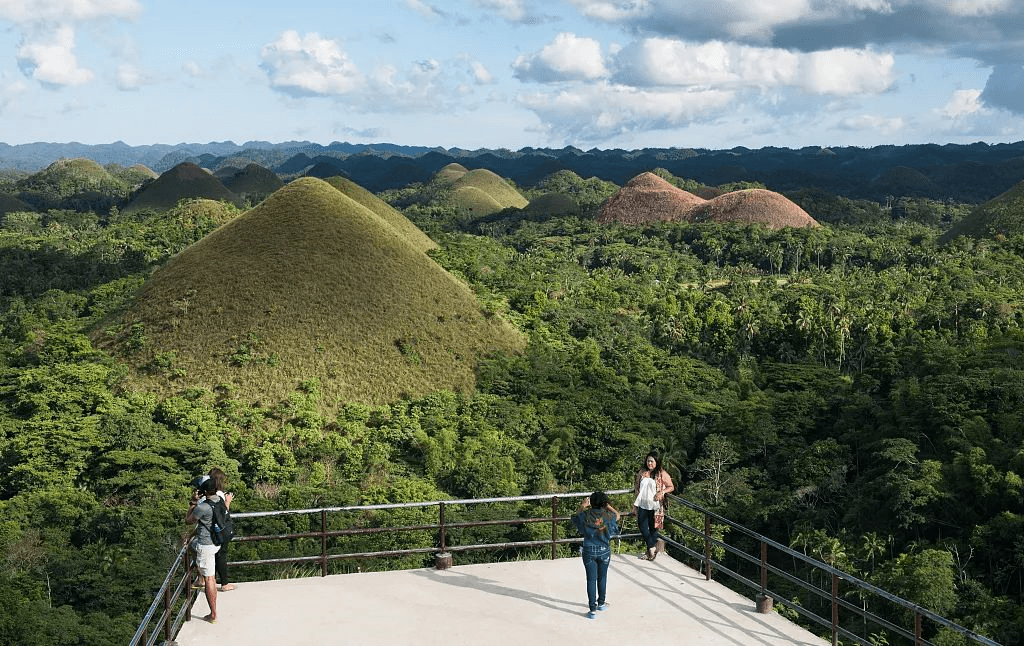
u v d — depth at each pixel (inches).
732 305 5093.5
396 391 3474.4
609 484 2586.1
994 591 2022.6
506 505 2381.9
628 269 7057.1
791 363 4389.8
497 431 3088.1
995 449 2546.8
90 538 2219.5
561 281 5610.2
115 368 3371.1
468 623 432.5
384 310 3873.0
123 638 1508.4
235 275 3907.5
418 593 474.3
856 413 3198.8
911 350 3850.9
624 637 417.7
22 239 7180.1
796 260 7283.5
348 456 2878.9
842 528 2411.4
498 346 3971.5
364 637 414.9
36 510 2304.4
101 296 4579.2
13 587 1770.4
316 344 3590.1
